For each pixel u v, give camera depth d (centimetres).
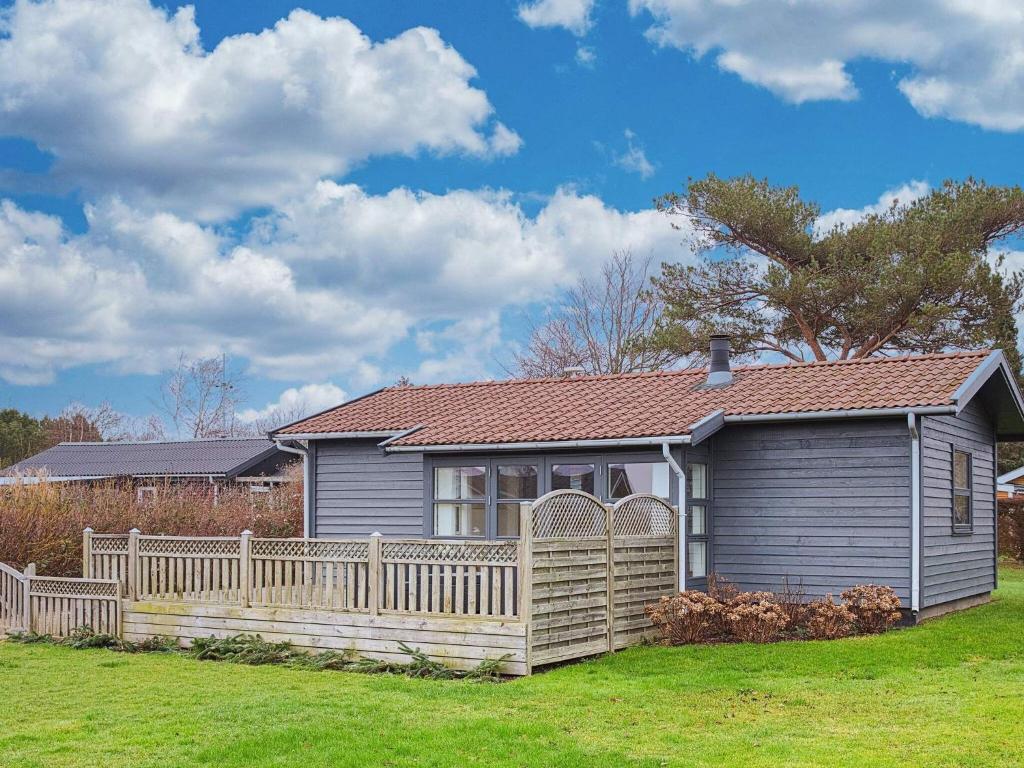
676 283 3359
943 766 762
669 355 3381
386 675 1198
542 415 1698
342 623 1294
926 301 2995
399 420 1841
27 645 1479
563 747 837
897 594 1455
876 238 3038
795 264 3262
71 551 1944
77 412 5794
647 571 1383
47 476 2245
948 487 1616
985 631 1371
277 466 3484
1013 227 3145
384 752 821
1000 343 2923
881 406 1441
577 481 1575
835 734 869
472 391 1978
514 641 1173
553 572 1214
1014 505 2953
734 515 1575
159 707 1016
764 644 1304
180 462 3403
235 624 1375
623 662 1223
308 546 1340
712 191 3256
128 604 1459
